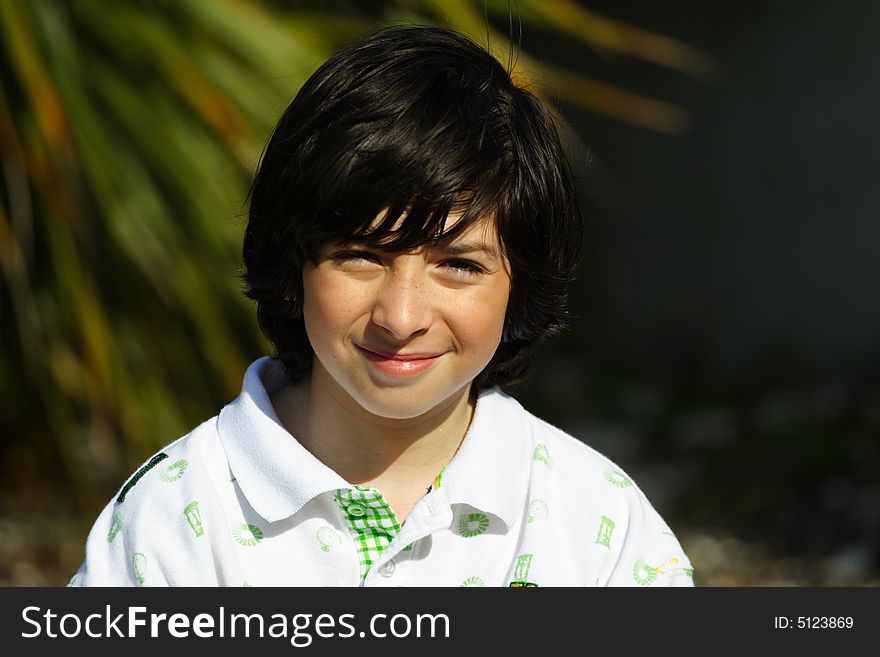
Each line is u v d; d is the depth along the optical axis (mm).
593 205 12992
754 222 12086
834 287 11609
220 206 6855
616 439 10516
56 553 7781
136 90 6934
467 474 3189
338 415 3225
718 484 9391
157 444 7289
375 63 3006
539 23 7340
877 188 11336
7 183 6660
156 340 7391
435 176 2809
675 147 12484
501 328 3059
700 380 12086
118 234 6891
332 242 2902
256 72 6730
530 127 3064
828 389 11031
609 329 12922
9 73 6633
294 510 3121
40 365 7508
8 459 8812
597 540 3311
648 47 10195
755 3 11859
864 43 11312
